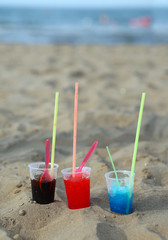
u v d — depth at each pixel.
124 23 14.66
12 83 3.07
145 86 3.03
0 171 1.35
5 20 15.66
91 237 0.92
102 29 10.75
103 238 0.93
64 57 4.60
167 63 4.32
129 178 1.04
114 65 4.16
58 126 1.89
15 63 4.11
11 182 1.24
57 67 3.83
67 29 10.52
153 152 1.59
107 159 1.51
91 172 1.36
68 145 1.66
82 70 3.68
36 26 11.88
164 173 1.38
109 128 1.87
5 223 1.01
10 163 1.43
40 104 2.39
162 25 13.41
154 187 1.24
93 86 3.02
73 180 1.03
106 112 2.06
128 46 5.98
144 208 1.08
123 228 0.98
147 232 0.95
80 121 1.95
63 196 1.15
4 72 3.54
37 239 0.96
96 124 1.94
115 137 1.75
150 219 1.02
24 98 2.56
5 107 2.30
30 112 2.20
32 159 1.48
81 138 1.73
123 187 1.04
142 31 9.85
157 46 6.02
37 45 5.77
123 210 1.04
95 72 3.60
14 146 1.62
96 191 1.20
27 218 1.02
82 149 1.61
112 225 0.98
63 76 3.36
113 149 1.62
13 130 1.82
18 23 13.44
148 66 4.13
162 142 1.74
